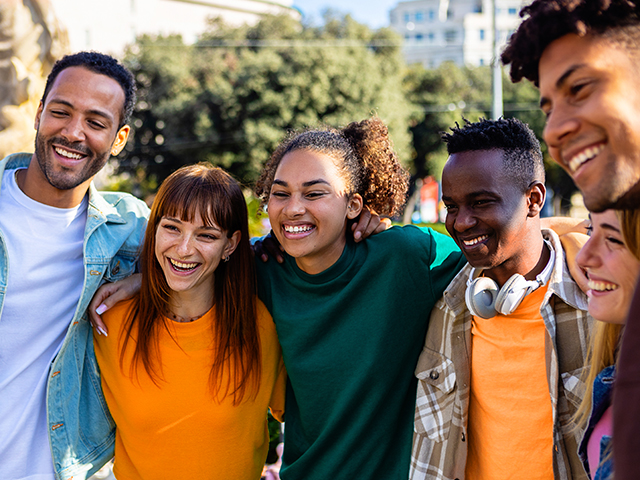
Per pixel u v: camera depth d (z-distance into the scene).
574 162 1.07
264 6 45.88
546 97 1.11
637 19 1.01
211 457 2.01
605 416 1.31
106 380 2.11
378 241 2.12
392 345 2.05
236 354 2.05
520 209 1.77
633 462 0.78
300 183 1.99
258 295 2.25
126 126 2.22
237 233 2.10
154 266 2.06
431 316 2.11
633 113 1.00
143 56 23.09
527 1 1.17
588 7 1.01
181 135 21.88
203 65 22.55
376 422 2.08
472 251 1.80
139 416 2.02
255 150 20.03
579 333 1.80
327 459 2.09
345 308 2.09
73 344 2.10
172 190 2.00
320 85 20.23
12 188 2.09
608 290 1.30
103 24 34.12
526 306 1.85
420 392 2.09
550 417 1.81
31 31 3.04
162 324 2.06
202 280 2.04
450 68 28.70
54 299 2.07
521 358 1.85
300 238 2.01
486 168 1.74
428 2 55.09
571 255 1.83
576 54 1.04
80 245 2.12
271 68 20.31
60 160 1.99
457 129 1.85
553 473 1.78
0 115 3.00
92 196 2.15
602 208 1.07
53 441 2.04
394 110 21.88
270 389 2.16
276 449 3.12
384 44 24.44
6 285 1.99
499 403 1.88
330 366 2.06
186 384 2.02
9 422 2.00
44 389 2.06
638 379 0.80
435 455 2.03
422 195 19.55
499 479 1.87
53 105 1.97
